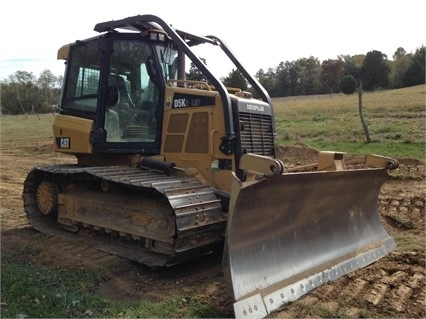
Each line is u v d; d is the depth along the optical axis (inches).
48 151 802.2
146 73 247.9
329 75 3609.7
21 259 227.8
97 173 227.5
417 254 237.9
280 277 186.2
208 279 204.1
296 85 3821.4
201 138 229.5
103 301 176.6
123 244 241.3
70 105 277.1
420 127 743.1
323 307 174.4
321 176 201.5
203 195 206.1
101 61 255.4
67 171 241.3
